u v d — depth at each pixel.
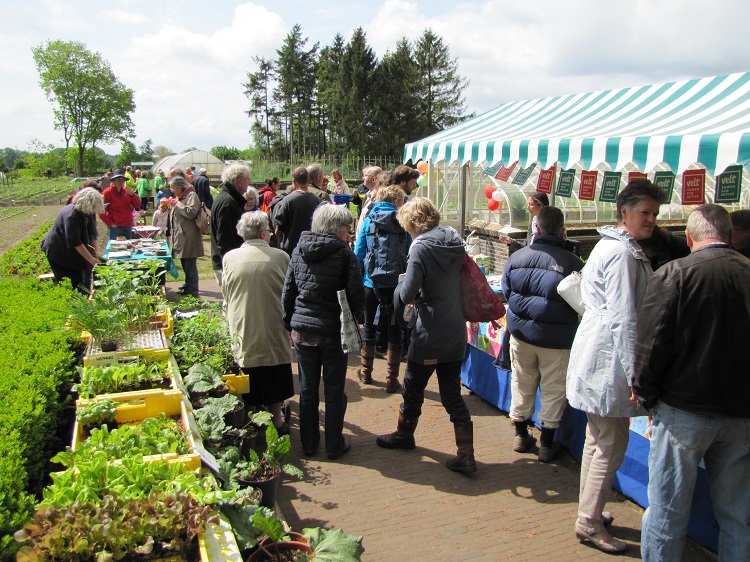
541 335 3.96
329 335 4.08
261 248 4.32
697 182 4.52
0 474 2.30
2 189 44.31
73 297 5.16
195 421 3.30
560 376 4.02
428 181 11.40
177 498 2.10
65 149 82.50
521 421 4.33
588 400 3.04
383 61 54.22
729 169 4.30
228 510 2.58
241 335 4.17
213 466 2.79
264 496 3.19
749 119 3.99
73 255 5.99
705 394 2.44
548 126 6.12
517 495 3.78
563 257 3.95
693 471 2.55
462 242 3.95
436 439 4.59
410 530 3.38
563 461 4.23
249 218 4.36
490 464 4.20
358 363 6.42
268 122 69.75
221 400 3.63
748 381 2.41
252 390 4.28
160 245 8.36
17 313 4.68
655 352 2.52
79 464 2.29
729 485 2.52
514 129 6.51
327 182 17.58
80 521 1.89
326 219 4.04
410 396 4.21
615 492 3.83
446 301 3.88
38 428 3.02
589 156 4.49
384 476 4.00
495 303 3.98
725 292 2.39
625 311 2.85
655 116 5.07
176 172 8.51
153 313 4.85
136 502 2.04
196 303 5.79
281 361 4.28
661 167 8.76
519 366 4.23
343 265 4.04
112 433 2.72
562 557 3.14
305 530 2.63
